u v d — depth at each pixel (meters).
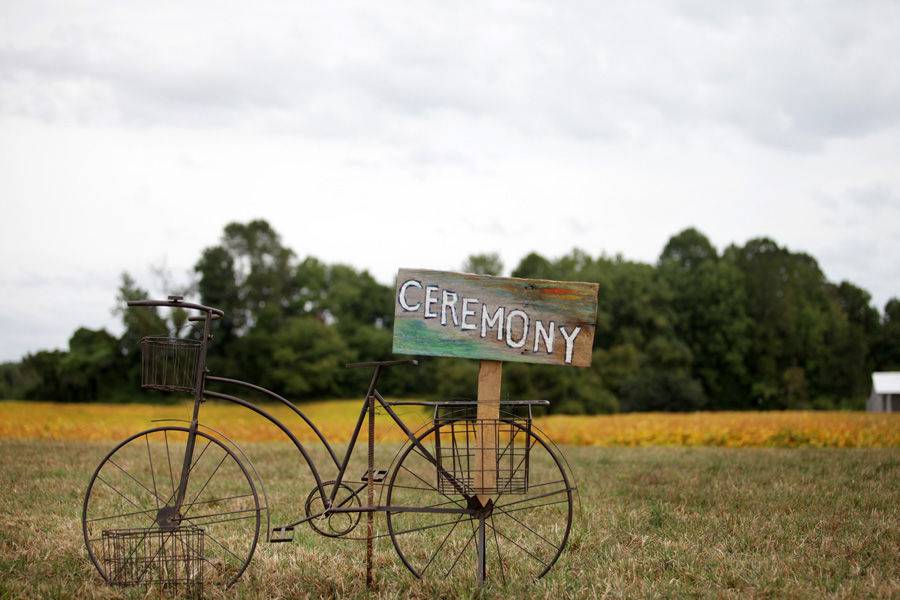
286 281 85.50
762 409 71.38
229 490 9.02
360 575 5.62
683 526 7.07
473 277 5.59
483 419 5.55
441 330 5.54
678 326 74.94
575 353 5.58
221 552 6.15
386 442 18.41
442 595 5.21
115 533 5.80
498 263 80.50
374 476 5.82
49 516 7.43
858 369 73.06
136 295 71.81
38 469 10.58
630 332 71.31
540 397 58.22
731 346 72.62
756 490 9.05
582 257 85.12
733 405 72.25
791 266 77.69
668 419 28.05
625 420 27.83
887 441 19.91
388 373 72.06
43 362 70.81
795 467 11.50
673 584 5.35
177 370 5.64
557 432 22.27
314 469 5.62
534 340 5.58
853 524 7.03
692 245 83.19
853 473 10.66
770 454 14.02
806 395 71.69
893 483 9.63
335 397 72.56
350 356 74.69
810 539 6.48
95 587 5.33
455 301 5.57
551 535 6.80
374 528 7.17
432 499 8.59
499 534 6.80
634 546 6.41
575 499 8.59
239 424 24.80
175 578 5.35
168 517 5.57
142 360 5.64
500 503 8.54
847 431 20.61
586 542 6.52
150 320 70.25
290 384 70.56
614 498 8.64
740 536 6.57
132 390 70.25
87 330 74.06
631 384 64.19
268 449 14.12
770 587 5.17
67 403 67.25
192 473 10.51
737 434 21.08
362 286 85.69
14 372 71.50
